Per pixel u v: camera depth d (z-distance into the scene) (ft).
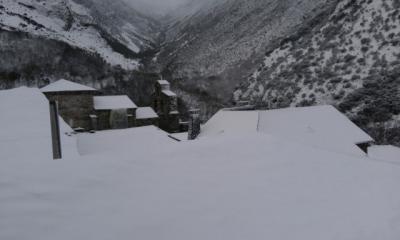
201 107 208.54
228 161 22.59
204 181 19.24
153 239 13.29
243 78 259.39
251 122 73.20
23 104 49.67
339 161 24.21
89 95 100.32
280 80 194.08
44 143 33.01
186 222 14.69
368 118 135.03
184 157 22.94
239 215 15.53
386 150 74.28
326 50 187.62
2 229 12.98
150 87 240.32
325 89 161.99
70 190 16.92
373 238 13.83
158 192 17.51
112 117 105.09
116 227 13.97
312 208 16.58
